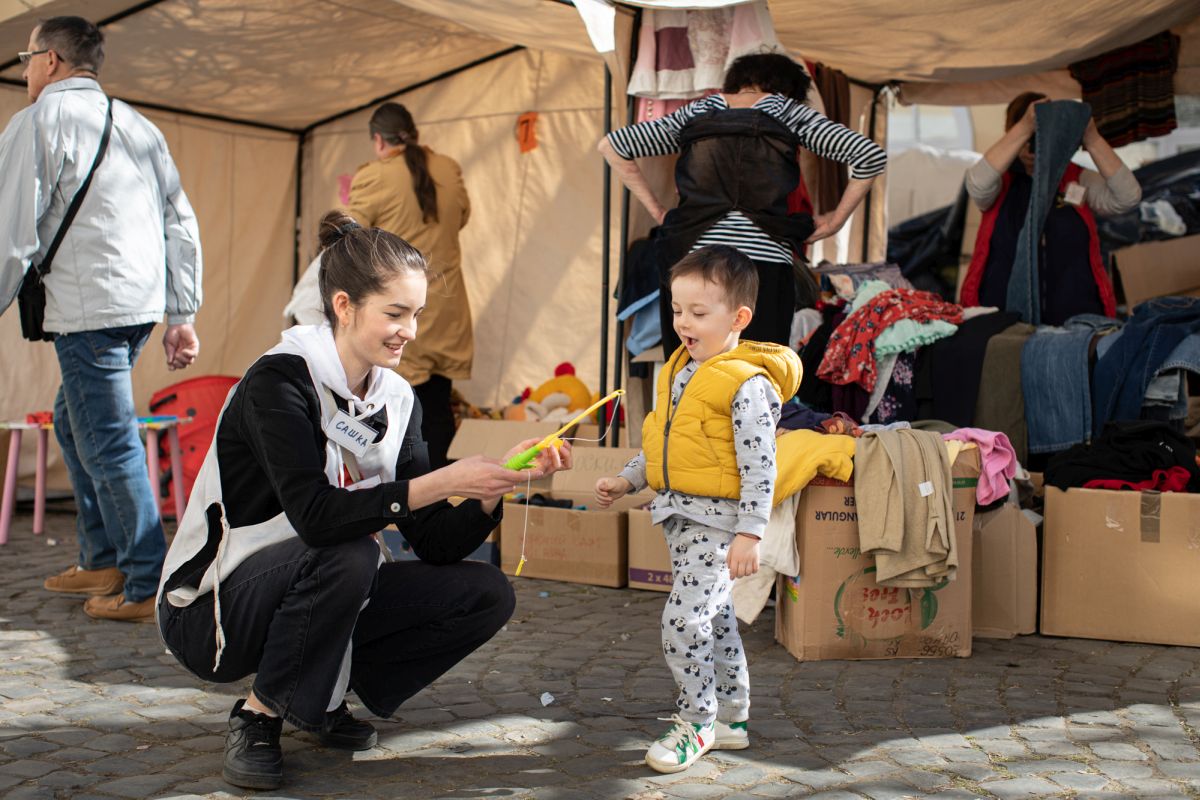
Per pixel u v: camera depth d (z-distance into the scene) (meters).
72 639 4.10
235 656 2.75
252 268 7.91
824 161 6.35
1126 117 6.43
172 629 2.80
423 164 6.59
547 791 2.72
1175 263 6.94
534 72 7.50
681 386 3.01
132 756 2.94
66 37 4.31
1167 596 4.12
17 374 6.90
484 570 2.93
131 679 3.63
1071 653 4.05
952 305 5.32
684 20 5.13
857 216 7.55
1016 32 5.89
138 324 4.34
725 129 4.56
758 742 3.09
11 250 4.07
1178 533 4.11
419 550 2.93
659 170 5.36
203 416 6.84
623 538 5.08
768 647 4.14
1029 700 3.48
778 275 4.61
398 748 3.02
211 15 6.18
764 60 4.71
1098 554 4.21
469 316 6.93
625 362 5.99
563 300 7.48
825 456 3.88
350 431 2.75
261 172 7.93
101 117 4.31
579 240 7.43
